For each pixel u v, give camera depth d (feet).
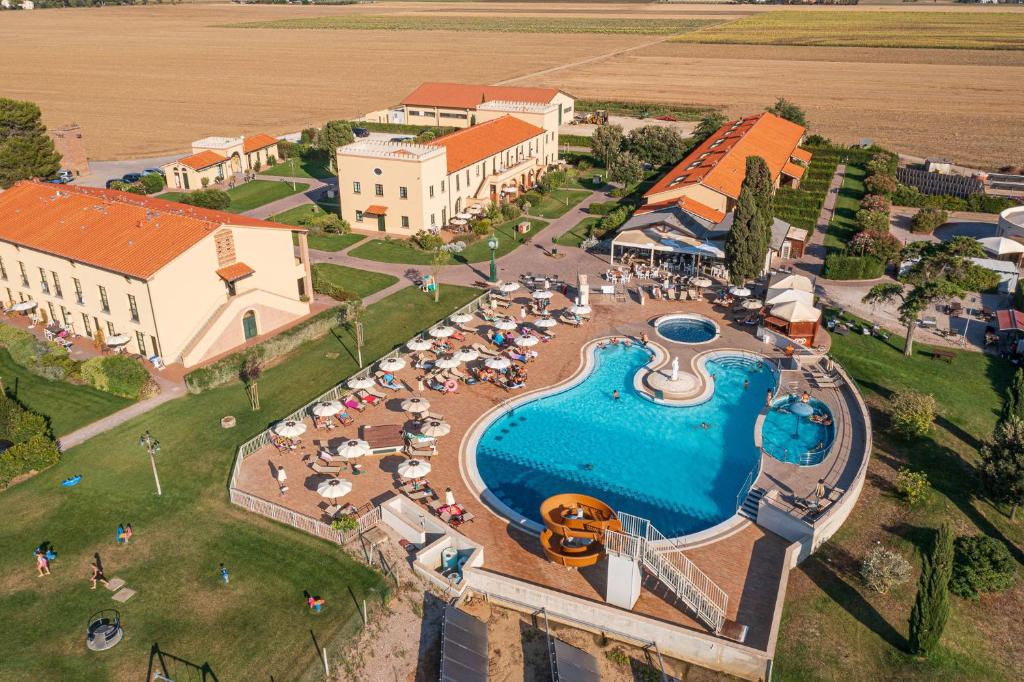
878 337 213.25
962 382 190.80
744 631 114.52
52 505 146.10
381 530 138.31
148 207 218.79
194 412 176.65
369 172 293.84
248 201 338.95
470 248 286.87
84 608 121.60
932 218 296.71
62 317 217.56
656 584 125.70
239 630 117.60
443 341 209.56
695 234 256.73
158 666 111.34
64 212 223.51
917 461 159.43
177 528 139.95
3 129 331.57
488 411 176.04
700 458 160.15
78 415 175.83
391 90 638.53
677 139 370.73
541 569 127.75
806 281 220.43
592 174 391.24
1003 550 128.98
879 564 123.85
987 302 235.40
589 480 152.97
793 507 139.85
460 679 105.91
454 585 124.67
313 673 110.93
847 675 111.45
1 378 192.03
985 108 552.00
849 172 378.94
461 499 145.48
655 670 113.80
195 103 577.43
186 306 197.47
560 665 109.91
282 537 137.39
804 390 185.37
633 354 205.05
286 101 590.96
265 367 198.70
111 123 501.56
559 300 238.89
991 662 115.34
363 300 239.71
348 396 180.75
